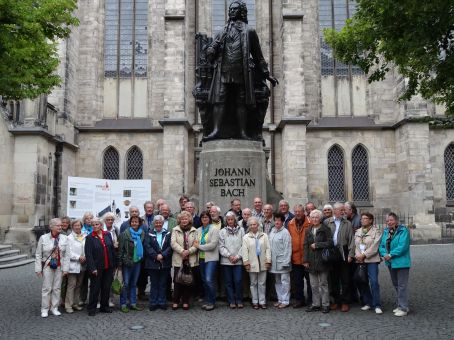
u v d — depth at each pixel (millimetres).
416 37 13453
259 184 12461
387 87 32969
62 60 30266
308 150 32656
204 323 9445
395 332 8672
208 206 11258
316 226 10477
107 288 10820
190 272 10539
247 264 10578
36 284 14977
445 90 16938
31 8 14906
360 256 10320
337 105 33938
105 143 33000
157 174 32750
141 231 11086
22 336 8812
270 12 34125
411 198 29812
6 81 14484
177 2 31438
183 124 30500
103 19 34812
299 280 10867
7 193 24250
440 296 12086
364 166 32844
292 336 8422
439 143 31859
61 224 11055
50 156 27281
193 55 33812
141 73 34812
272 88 33500
